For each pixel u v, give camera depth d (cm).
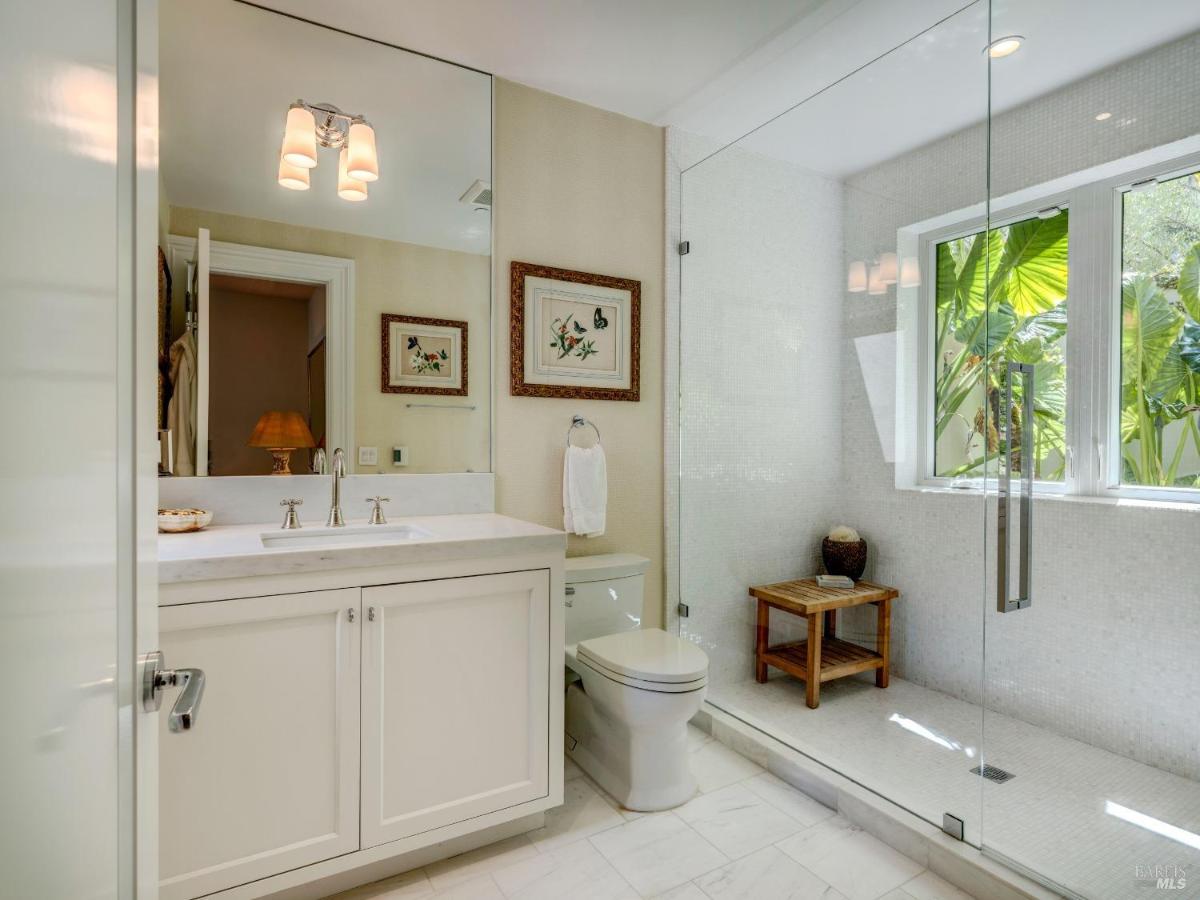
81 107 46
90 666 49
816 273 236
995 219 217
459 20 206
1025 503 194
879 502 218
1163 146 192
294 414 208
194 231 195
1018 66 203
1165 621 184
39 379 38
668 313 283
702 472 277
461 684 173
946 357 202
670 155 282
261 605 147
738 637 259
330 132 212
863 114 221
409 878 169
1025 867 160
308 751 153
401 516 224
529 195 248
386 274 222
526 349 247
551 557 186
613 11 202
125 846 61
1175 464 186
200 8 194
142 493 67
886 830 185
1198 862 159
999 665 190
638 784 204
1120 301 199
